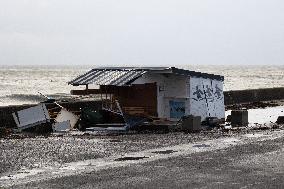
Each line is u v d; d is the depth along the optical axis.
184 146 21.66
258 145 21.89
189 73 28.23
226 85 121.81
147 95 28.66
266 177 15.35
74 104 33.47
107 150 20.59
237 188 13.91
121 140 23.66
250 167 16.94
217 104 30.94
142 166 17.08
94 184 14.38
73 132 27.88
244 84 128.25
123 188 13.90
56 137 25.23
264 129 28.66
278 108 47.66
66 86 124.06
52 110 31.78
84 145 22.02
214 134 26.00
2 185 14.31
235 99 50.44
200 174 15.77
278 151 20.25
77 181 14.78
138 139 24.02
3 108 29.58
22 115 28.08
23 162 18.00
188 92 28.34
